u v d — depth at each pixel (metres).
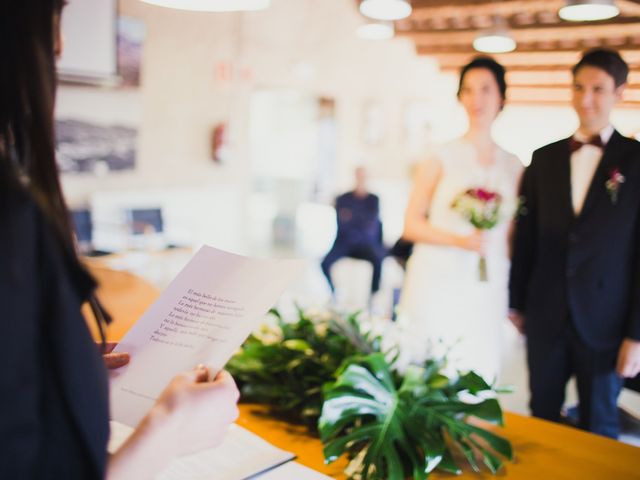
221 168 6.39
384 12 2.66
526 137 2.49
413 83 7.65
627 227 1.87
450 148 2.41
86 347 0.55
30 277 0.51
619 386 1.97
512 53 2.50
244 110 6.54
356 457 1.11
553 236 1.99
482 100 2.28
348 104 7.81
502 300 2.38
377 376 1.21
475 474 1.12
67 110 4.91
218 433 0.73
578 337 1.95
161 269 5.19
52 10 0.55
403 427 1.15
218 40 6.13
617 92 1.88
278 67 6.79
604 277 1.90
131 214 5.18
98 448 0.54
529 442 1.26
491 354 2.37
